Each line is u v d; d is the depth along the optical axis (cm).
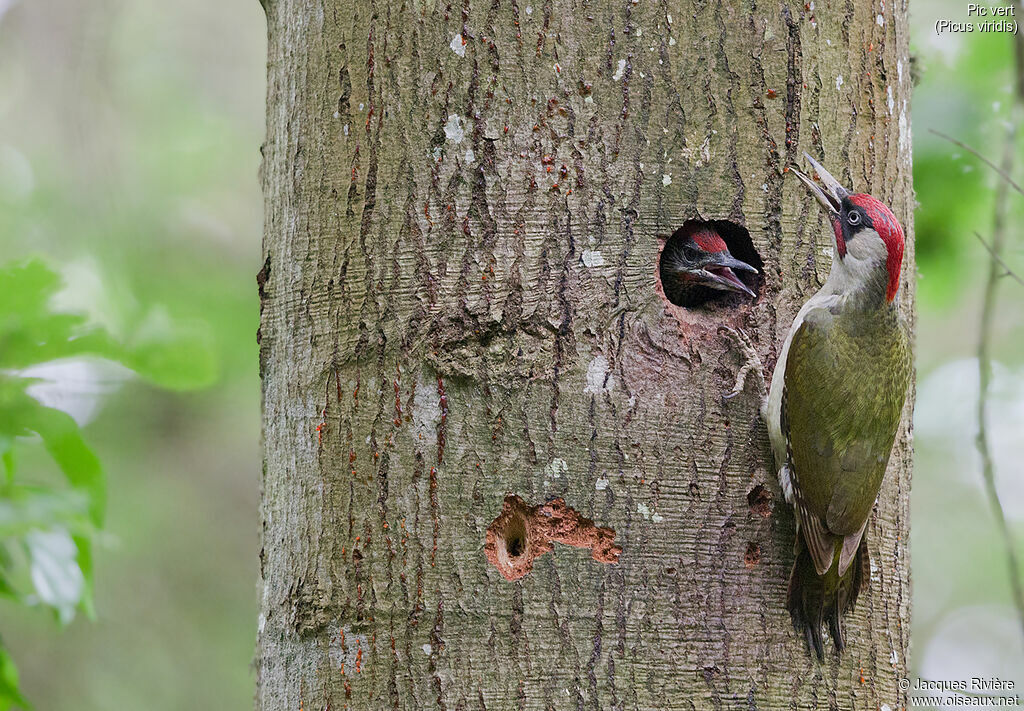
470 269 859
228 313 2022
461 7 877
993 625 2134
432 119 874
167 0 2183
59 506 905
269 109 980
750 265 935
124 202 2036
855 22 947
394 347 862
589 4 881
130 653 1967
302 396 904
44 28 2102
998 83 1503
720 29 901
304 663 873
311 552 880
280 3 977
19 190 2003
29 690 1917
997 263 1252
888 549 950
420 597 836
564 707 820
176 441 2102
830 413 906
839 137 937
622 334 866
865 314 941
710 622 854
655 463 859
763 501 894
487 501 841
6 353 952
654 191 881
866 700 897
